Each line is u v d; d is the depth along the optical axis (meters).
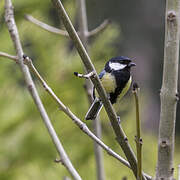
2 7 8.93
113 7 24.28
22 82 9.70
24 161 9.19
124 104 10.57
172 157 5.00
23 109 9.15
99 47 9.65
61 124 9.38
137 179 4.86
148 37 25.11
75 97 9.40
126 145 5.17
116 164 10.04
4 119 9.10
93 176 9.53
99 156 7.21
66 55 9.72
